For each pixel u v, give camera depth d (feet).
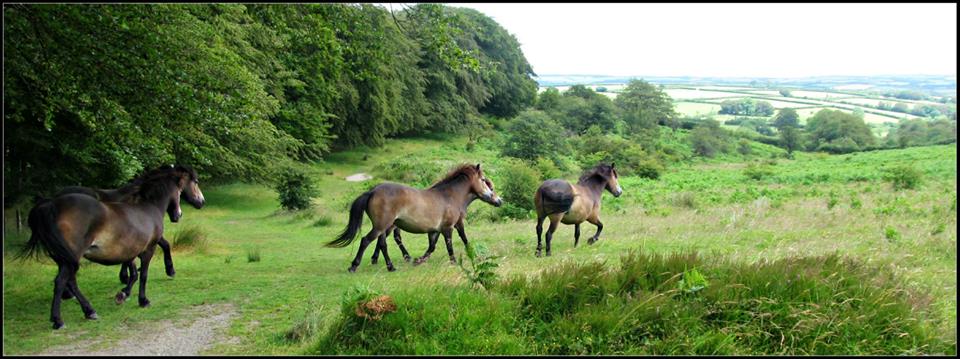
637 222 52.80
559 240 43.93
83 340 20.15
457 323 20.27
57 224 20.42
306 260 38.47
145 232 23.70
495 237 47.83
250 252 39.81
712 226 46.32
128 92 28.78
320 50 37.52
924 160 168.25
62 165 44.86
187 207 88.02
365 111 144.66
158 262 37.01
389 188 32.45
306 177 85.30
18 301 25.17
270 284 29.01
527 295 22.57
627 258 26.40
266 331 21.24
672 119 313.73
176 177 26.58
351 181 127.24
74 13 24.43
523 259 35.37
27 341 19.90
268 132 76.69
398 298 21.01
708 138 235.61
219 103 31.68
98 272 32.50
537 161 144.15
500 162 148.15
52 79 27.73
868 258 29.27
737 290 21.93
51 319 21.09
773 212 55.52
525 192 68.85
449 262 34.96
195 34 35.86
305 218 71.77
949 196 66.33
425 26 35.17
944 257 32.30
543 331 20.63
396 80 148.05
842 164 180.65
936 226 40.88
